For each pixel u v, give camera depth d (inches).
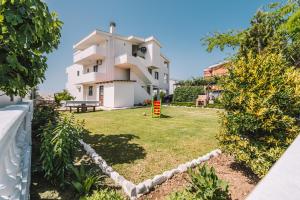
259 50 305.7
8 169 56.9
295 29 196.2
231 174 155.6
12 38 80.0
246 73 152.4
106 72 880.3
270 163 135.0
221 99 166.6
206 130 314.2
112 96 751.7
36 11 83.0
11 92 105.7
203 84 1083.3
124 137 264.7
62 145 127.9
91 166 163.6
